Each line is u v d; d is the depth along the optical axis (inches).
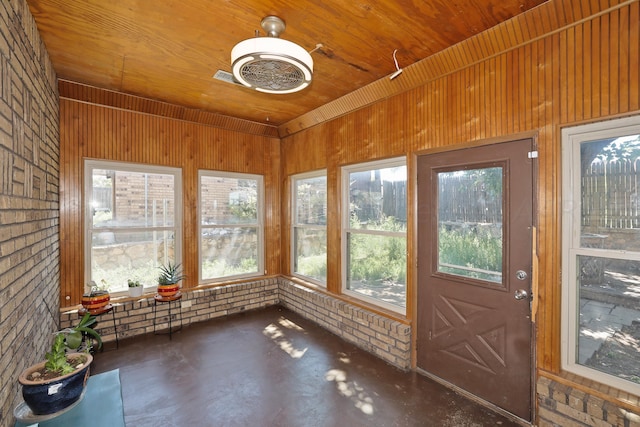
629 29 63.7
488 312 89.1
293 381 100.3
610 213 69.0
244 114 156.1
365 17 77.8
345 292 141.8
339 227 141.9
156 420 81.7
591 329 71.9
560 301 74.9
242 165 171.9
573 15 69.5
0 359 50.4
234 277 171.5
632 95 63.6
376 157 121.8
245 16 77.9
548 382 74.8
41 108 84.7
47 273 92.3
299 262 175.3
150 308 139.0
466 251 95.1
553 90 74.7
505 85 83.3
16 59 61.6
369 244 130.7
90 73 110.3
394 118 114.4
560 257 74.6
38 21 79.0
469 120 91.2
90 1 72.2
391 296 120.8
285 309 171.3
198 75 112.2
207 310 155.3
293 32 84.6
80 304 125.2
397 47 91.8
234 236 171.8
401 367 108.1
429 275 104.5
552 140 75.0
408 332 108.0
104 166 133.1
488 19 78.2
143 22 80.5
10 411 55.2
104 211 133.2
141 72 109.8
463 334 95.0
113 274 135.6
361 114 128.9
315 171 159.9
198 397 91.7
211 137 161.3
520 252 82.5
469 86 91.2
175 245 152.1
